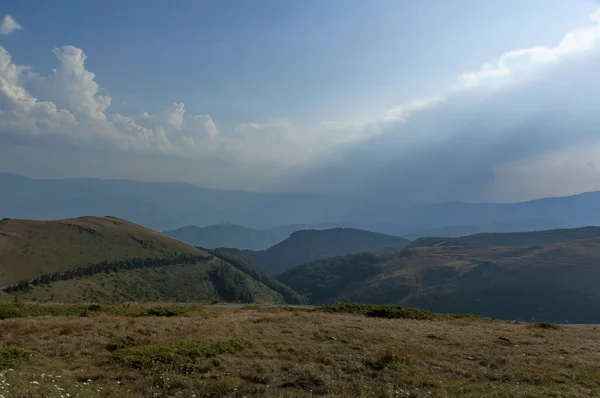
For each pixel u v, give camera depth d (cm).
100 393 1210
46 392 1136
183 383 1322
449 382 1427
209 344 1745
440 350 1891
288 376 1432
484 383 1427
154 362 1512
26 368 1439
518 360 1758
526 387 1388
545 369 1627
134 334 2000
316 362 1614
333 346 1867
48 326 2156
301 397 1226
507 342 2161
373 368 1570
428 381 1420
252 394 1271
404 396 1274
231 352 1697
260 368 1500
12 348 1648
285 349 1783
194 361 1539
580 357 1877
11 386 1175
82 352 1702
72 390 1197
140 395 1219
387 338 2105
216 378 1404
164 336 2002
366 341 2022
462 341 2131
